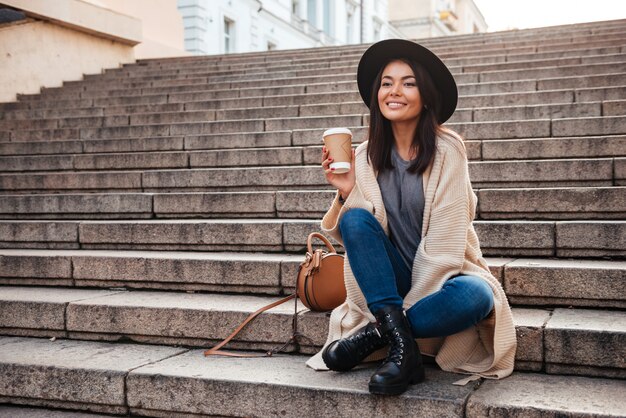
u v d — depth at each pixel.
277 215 4.61
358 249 2.54
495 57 8.23
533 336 2.66
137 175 5.44
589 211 3.88
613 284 3.01
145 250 4.35
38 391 2.95
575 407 2.22
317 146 5.55
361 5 35.22
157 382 2.75
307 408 2.50
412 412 2.36
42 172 6.15
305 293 3.04
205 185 5.26
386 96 2.67
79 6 10.34
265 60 10.66
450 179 2.63
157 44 13.94
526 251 3.61
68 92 9.18
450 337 2.61
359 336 2.57
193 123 6.62
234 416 2.63
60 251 4.36
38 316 3.50
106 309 3.38
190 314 3.24
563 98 5.92
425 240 2.64
